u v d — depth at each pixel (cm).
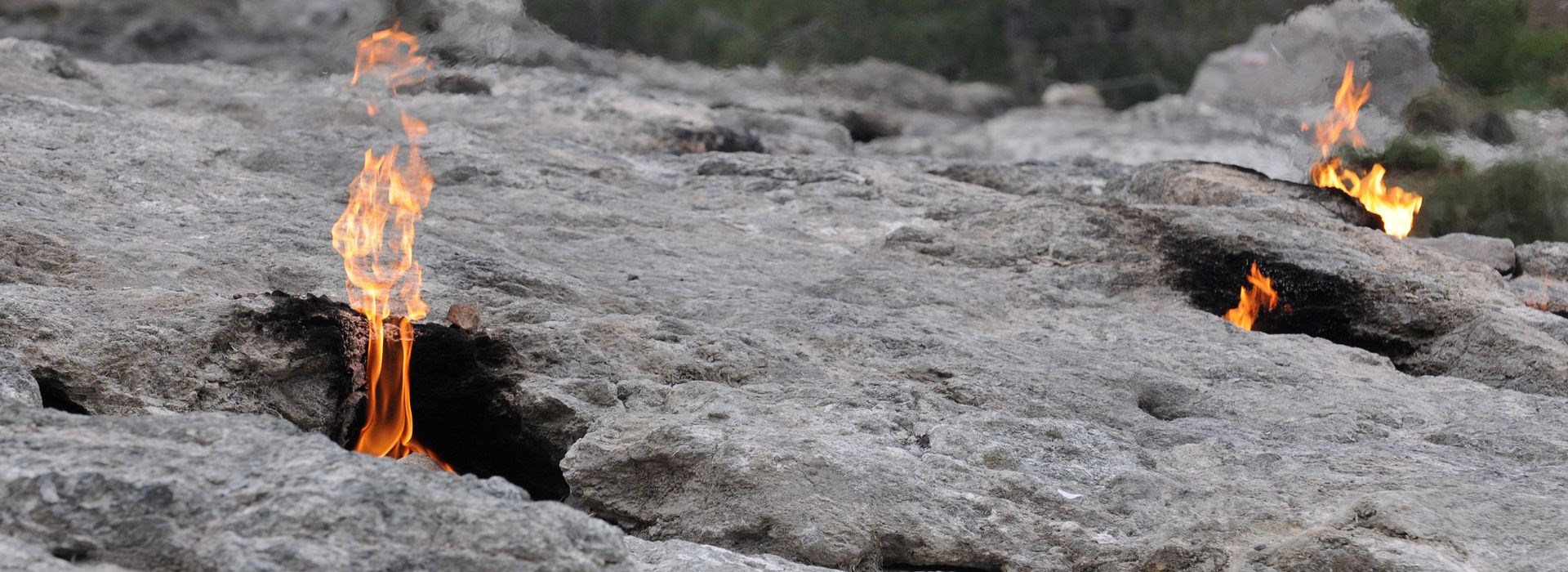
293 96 3328
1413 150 3641
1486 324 1969
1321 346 1903
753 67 6794
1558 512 1201
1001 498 1272
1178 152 4731
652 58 6562
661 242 2236
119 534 810
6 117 2428
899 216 2506
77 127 2412
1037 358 1736
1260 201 2555
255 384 1418
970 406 1511
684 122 3484
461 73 4016
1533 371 1892
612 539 882
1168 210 2316
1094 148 4866
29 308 1398
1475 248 2495
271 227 1981
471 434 1493
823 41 7031
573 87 4000
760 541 1206
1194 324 1953
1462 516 1180
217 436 903
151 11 5903
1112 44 7762
